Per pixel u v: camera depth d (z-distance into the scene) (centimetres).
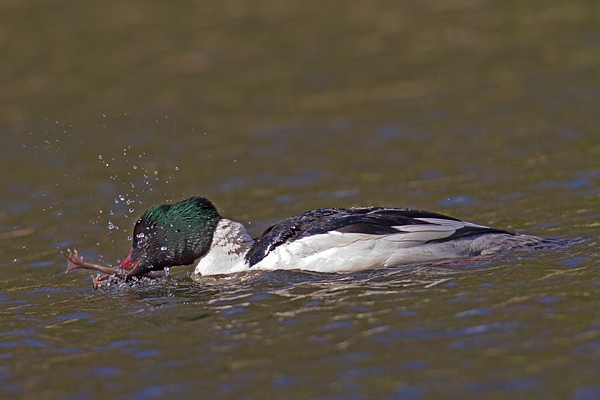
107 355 895
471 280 1009
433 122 1970
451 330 866
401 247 1082
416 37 2594
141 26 2755
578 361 773
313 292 1020
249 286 1069
